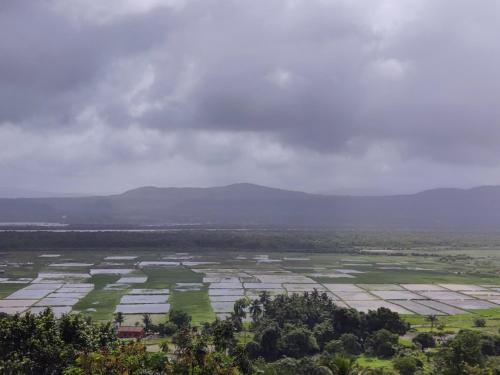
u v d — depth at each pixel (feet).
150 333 520.83
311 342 458.09
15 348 296.51
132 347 286.66
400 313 642.22
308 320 533.96
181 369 283.59
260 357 422.41
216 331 370.94
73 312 622.95
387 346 456.86
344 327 502.38
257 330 496.23
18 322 305.32
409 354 426.51
